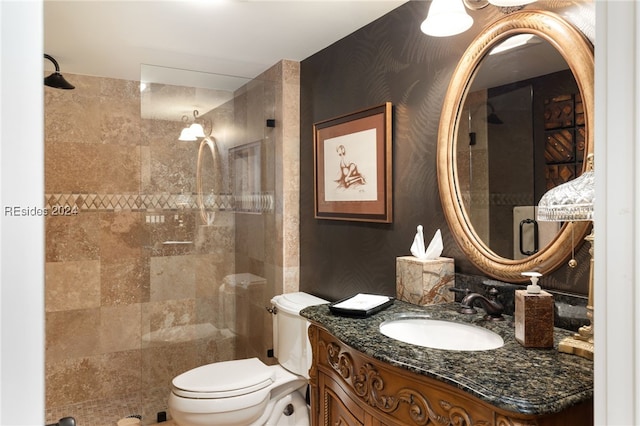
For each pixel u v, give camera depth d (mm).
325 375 1814
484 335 1508
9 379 375
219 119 2963
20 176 379
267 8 2182
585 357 1200
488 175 1706
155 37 2555
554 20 1452
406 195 2127
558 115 1452
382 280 2283
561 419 1010
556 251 1445
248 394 2277
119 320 3314
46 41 2605
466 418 1097
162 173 2844
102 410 3047
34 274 384
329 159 2674
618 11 501
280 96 3021
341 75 2602
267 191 3098
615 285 506
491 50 1699
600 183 529
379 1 2105
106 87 3303
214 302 3023
